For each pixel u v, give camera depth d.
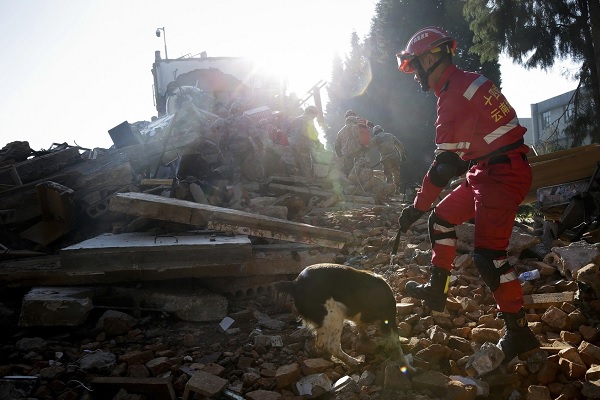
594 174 6.80
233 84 18.86
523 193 3.92
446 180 4.04
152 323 5.38
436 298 4.23
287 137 14.45
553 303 4.84
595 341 4.34
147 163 10.85
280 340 4.72
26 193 8.21
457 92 3.95
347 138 13.46
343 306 4.18
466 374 4.02
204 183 9.27
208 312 5.37
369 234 8.13
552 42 20.47
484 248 3.94
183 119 12.51
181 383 4.17
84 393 4.08
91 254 5.32
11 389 4.07
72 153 9.89
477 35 21.84
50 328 5.16
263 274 5.92
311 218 9.47
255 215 6.16
